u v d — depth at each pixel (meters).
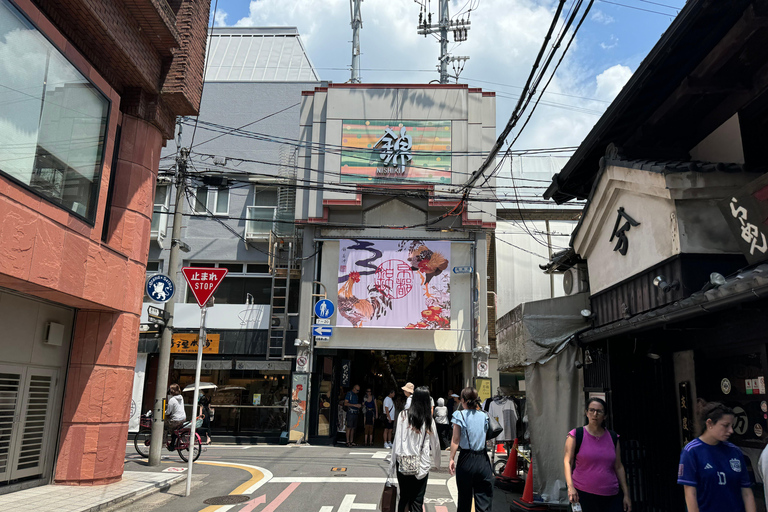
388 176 19.23
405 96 19.77
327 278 19.05
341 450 15.68
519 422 12.55
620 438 7.16
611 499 4.78
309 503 8.18
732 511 3.84
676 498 6.96
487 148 19.45
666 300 6.18
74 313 9.22
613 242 7.88
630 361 7.43
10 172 6.69
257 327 19.19
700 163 6.06
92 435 8.88
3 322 7.80
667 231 6.25
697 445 4.01
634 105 7.04
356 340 18.48
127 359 9.50
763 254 5.02
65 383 9.02
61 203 7.73
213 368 18.80
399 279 18.56
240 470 11.31
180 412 12.62
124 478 9.56
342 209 19.30
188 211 20.94
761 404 5.62
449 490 9.52
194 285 9.38
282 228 20.44
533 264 22.80
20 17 6.82
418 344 18.47
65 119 7.81
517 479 10.08
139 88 9.88
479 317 18.56
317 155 19.50
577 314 8.87
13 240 6.66
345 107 19.70
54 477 8.72
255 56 26.88
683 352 7.01
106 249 8.84
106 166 8.86
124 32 8.84
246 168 21.33
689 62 6.27
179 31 10.41
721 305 4.68
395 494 6.06
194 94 10.73
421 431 6.12
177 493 8.89
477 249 18.95
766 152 6.18
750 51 5.81
